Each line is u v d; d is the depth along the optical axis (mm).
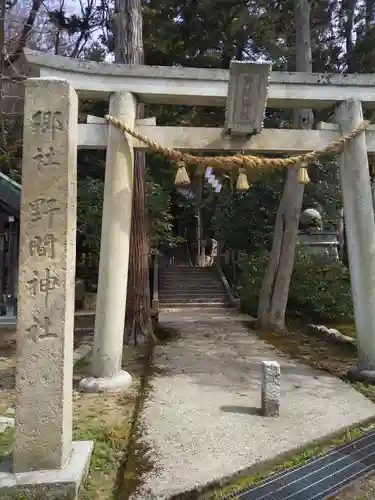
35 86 3236
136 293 8250
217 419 4352
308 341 8672
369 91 6129
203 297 15883
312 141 6059
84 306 12281
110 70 5719
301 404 4832
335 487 3164
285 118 13203
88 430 4059
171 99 5977
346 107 6059
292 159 5590
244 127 5734
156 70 5785
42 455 3006
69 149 3248
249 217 14719
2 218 8656
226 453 3572
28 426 3016
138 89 5797
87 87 5691
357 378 5797
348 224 6039
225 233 15344
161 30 11352
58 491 2855
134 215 8266
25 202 3158
